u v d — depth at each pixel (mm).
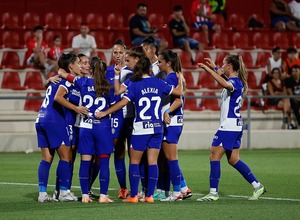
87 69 30125
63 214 26344
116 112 30797
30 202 29797
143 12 63219
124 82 29641
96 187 35594
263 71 65938
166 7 74938
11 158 49656
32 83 59656
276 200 30516
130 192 30797
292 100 60312
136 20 63000
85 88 29469
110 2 72938
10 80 59562
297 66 60969
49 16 68500
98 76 29375
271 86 60938
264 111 60469
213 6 72938
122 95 30516
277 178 38938
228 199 30844
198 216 25875
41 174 30016
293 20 73188
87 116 29359
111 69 31797
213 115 59500
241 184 36438
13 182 37062
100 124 29359
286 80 60969
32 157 50344
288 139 58750
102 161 29562
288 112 60250
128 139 31281
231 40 72000
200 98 56844
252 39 72000
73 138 30797
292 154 53531
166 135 30125
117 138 30984
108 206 28328
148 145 29375
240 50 68562
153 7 74562
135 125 29219
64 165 29984
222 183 36844
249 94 63031
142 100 29094
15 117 55625
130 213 26531
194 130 58625
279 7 72938
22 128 55750
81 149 29562
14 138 53875
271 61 61812
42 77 60250
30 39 63000
